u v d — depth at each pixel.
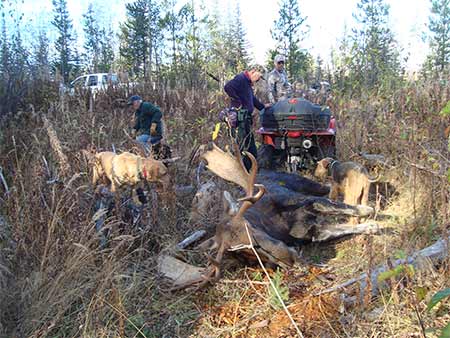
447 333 1.57
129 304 3.52
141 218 4.43
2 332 3.12
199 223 4.80
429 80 8.01
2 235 3.90
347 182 5.05
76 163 4.88
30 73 11.17
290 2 19.73
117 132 7.60
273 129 6.48
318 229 4.56
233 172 3.97
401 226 4.58
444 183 4.28
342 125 7.63
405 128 6.28
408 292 3.24
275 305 3.48
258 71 6.38
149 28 22.83
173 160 5.60
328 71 8.88
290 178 5.68
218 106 9.09
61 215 3.85
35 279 3.41
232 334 3.25
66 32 27.56
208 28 11.74
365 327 3.06
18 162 5.05
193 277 3.82
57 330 3.27
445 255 3.59
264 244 3.78
